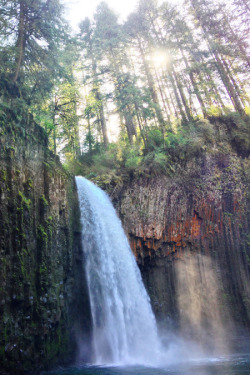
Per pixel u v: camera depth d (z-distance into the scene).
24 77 18.50
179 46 35.59
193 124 31.22
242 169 29.05
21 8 17.83
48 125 22.38
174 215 25.77
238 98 34.84
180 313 23.58
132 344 18.56
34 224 13.25
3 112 12.96
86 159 30.83
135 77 31.28
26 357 11.09
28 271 12.09
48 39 19.06
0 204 11.27
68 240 15.68
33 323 11.88
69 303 14.92
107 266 19.09
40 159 15.17
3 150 12.20
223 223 27.33
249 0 30.70
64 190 16.50
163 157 26.78
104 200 22.22
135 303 20.36
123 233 22.53
